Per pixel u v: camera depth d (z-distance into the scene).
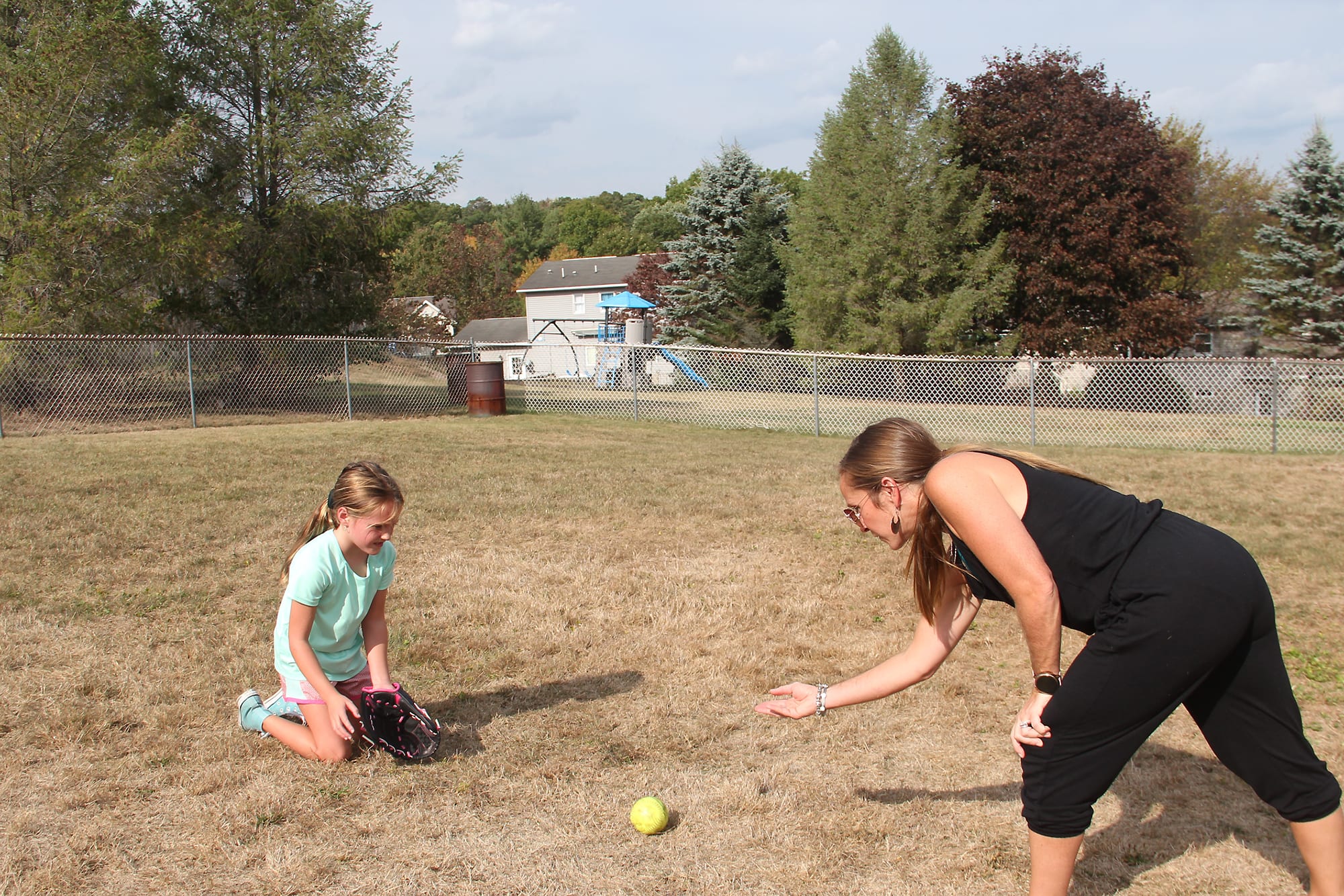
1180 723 4.01
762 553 6.94
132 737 3.67
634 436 15.06
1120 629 2.15
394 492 3.45
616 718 3.98
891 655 4.80
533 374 34.50
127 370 16.83
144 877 2.74
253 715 3.67
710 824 3.12
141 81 18.08
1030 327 26.12
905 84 27.45
